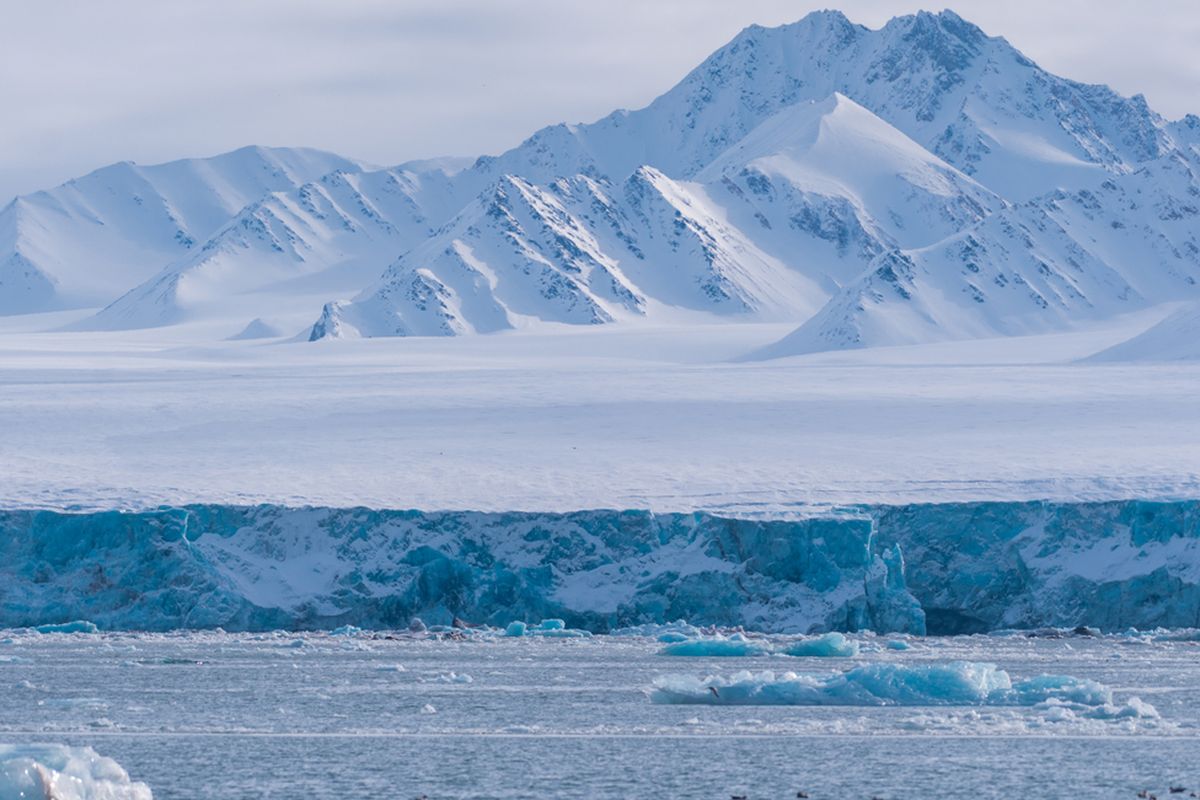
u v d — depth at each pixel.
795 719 128.38
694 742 117.19
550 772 105.50
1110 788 99.94
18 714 130.88
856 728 122.94
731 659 186.50
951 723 124.12
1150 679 163.38
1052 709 128.75
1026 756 110.94
